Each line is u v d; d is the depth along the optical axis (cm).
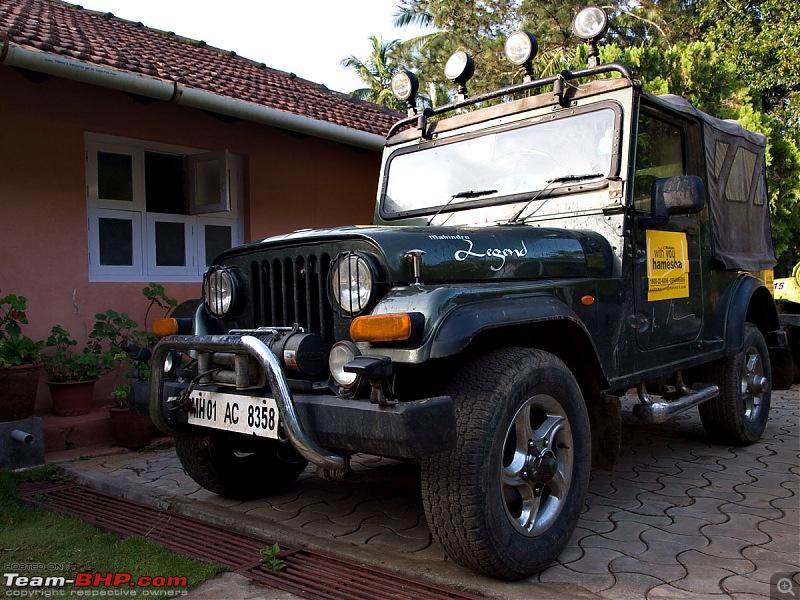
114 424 475
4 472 402
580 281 307
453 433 228
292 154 713
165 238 615
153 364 291
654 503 346
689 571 262
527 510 263
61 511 351
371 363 220
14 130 500
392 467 427
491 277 278
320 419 238
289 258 288
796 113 1298
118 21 780
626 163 331
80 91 539
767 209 520
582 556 279
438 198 394
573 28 362
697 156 412
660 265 364
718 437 462
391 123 820
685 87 1019
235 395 271
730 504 342
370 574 266
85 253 540
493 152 380
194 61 702
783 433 507
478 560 242
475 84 1898
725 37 1434
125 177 584
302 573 269
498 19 1953
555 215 349
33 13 630
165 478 407
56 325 506
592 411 313
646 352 350
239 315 312
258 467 366
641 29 1814
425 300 238
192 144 621
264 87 709
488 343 282
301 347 254
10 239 497
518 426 259
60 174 525
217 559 286
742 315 435
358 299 252
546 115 365
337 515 339
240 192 677
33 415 448
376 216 421
